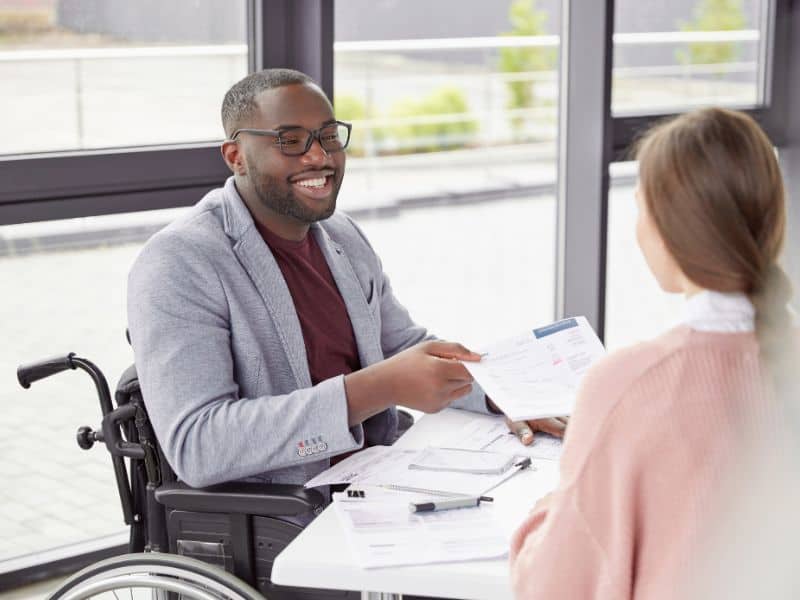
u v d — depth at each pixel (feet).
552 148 13.73
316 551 4.64
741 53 12.06
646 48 11.29
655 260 3.71
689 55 11.65
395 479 5.37
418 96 12.11
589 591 3.62
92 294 8.43
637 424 3.52
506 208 15.17
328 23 8.33
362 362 6.62
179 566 5.37
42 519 8.46
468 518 4.89
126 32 7.92
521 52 11.65
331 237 6.90
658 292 12.53
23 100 7.55
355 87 11.04
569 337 5.85
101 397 5.95
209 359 5.79
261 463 5.60
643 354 3.60
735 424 3.46
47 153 7.55
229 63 8.46
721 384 3.49
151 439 5.87
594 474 3.59
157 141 8.22
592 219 10.30
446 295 13.26
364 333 6.64
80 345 8.58
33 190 7.34
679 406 3.49
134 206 7.83
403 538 4.69
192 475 5.57
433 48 10.72
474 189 14.94
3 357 8.32
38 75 7.58
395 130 12.50
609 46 9.95
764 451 3.45
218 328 5.90
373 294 6.94
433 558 4.48
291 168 6.15
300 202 6.21
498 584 4.35
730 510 3.42
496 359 5.72
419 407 5.71
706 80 11.86
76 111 7.79
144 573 5.54
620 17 11.02
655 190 3.57
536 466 5.58
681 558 3.44
